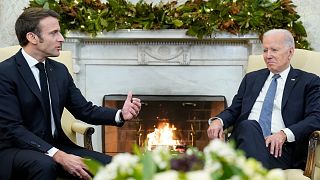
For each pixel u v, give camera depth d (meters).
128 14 3.40
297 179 2.24
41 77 2.34
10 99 2.21
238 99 2.77
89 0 3.39
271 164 2.37
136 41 3.54
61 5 3.38
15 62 2.30
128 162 1.06
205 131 3.64
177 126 3.65
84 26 3.36
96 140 3.69
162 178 0.95
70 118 2.83
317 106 2.46
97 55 3.57
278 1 3.39
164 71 3.60
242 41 3.51
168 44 3.54
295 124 2.38
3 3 3.58
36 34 2.30
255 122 2.32
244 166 1.06
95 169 1.16
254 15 3.33
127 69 3.60
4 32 3.59
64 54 2.96
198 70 3.58
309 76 2.59
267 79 2.71
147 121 3.66
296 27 3.36
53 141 2.38
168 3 3.43
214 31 3.36
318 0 3.51
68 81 2.48
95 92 3.61
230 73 3.57
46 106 2.32
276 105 2.59
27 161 2.06
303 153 2.45
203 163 1.08
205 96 3.58
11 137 2.17
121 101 3.60
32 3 3.42
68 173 2.27
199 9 3.38
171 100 3.59
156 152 1.13
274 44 2.58
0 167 2.12
